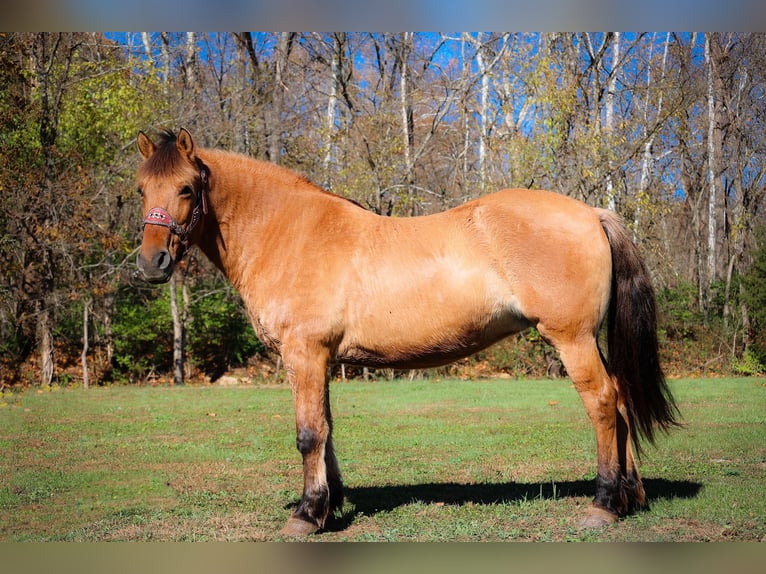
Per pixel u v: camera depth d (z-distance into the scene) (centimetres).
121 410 1173
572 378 469
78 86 1800
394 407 1173
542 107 1784
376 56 2523
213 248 523
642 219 1927
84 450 801
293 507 544
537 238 467
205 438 886
